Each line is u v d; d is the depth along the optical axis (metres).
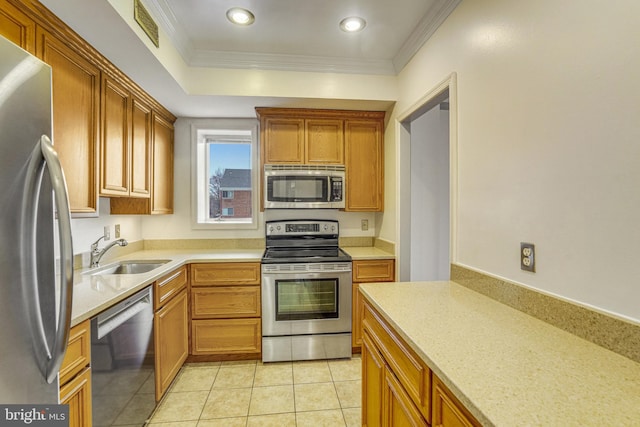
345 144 2.79
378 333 1.31
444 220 2.92
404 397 1.03
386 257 2.54
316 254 2.67
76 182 1.54
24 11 1.23
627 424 0.57
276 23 1.93
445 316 1.12
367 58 2.41
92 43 1.57
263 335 2.44
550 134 1.04
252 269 2.45
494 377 0.73
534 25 1.11
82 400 1.18
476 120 1.45
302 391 2.06
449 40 1.69
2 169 0.75
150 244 2.93
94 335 1.26
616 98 0.84
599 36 0.88
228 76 2.35
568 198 0.98
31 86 0.82
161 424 1.74
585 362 0.79
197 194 2.97
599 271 0.88
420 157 2.90
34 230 0.82
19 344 0.78
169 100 2.44
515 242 1.20
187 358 2.44
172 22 1.86
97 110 1.70
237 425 1.73
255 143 3.02
